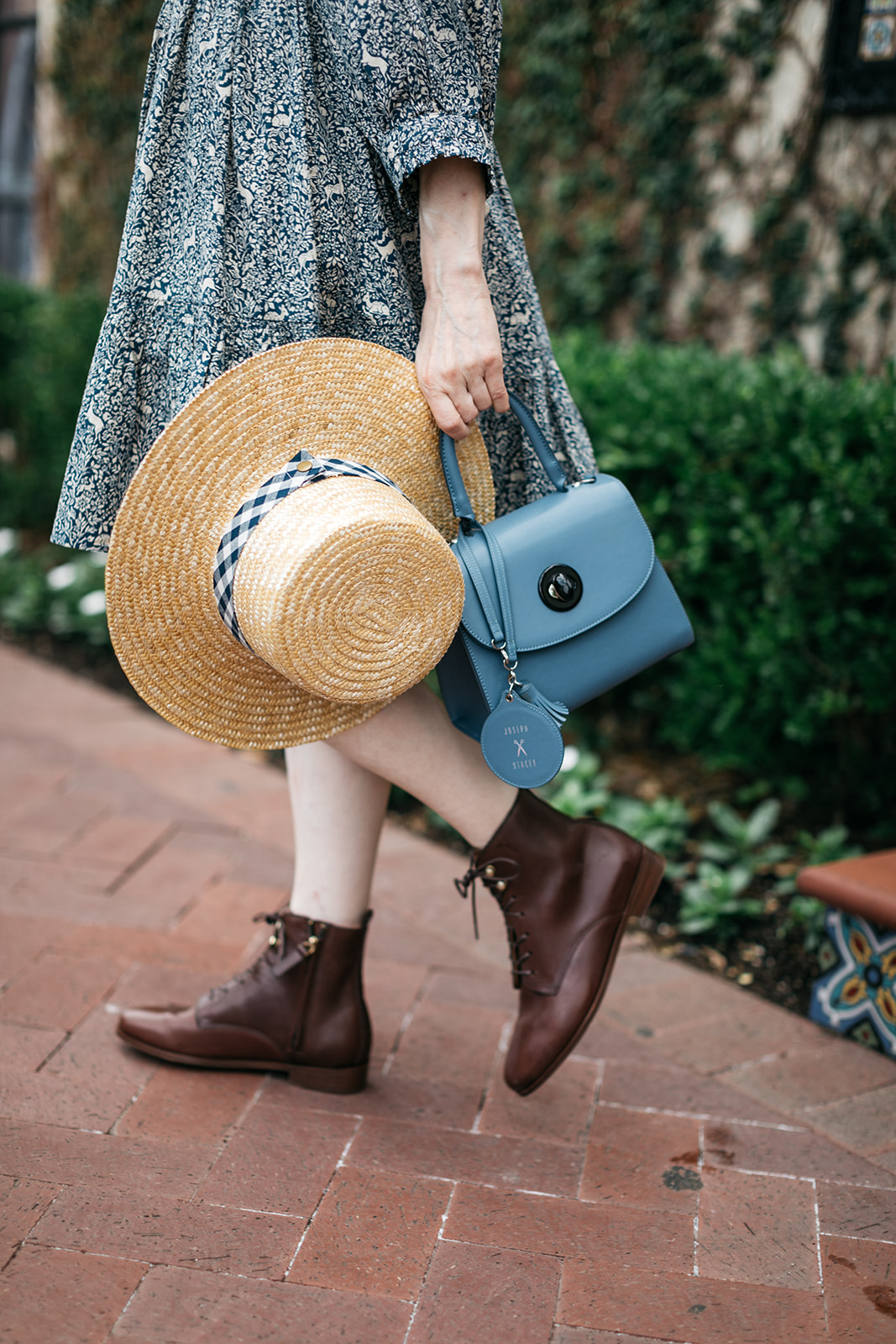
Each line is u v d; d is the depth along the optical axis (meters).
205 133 1.58
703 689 3.20
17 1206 1.57
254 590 1.45
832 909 2.17
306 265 1.59
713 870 2.67
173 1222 1.56
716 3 4.00
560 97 4.55
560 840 1.75
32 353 5.93
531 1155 1.76
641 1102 1.92
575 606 1.59
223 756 3.63
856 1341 1.40
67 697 4.21
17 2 7.41
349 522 1.41
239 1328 1.38
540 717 1.58
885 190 3.66
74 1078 1.90
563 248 4.66
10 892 2.63
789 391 2.89
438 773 1.70
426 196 1.55
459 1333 1.39
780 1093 1.96
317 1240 1.54
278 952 1.89
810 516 2.89
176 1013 1.96
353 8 1.51
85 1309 1.39
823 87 3.75
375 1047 2.06
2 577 5.39
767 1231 1.60
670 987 2.34
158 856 2.87
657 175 4.28
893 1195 1.69
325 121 1.60
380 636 1.46
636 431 3.19
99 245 6.61
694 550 3.04
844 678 2.87
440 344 1.57
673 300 4.33
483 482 1.71
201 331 1.60
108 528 1.71
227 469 1.54
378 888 2.73
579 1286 1.48
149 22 5.97
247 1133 1.77
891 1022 2.07
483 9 1.60
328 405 1.57
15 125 7.57
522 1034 1.76
